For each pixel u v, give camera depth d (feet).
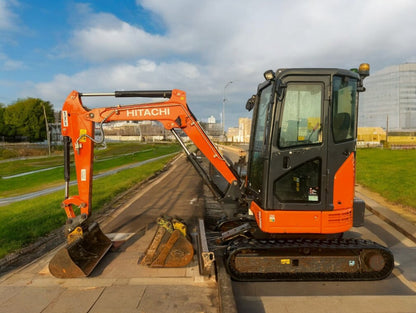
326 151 15.69
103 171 83.30
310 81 15.61
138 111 19.26
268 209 15.92
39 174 79.36
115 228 26.30
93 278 16.69
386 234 25.09
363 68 16.58
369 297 15.11
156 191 45.27
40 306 13.91
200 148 19.72
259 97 19.17
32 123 211.61
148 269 17.79
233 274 16.81
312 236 17.47
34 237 23.68
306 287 16.21
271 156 15.83
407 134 294.66
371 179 51.16
